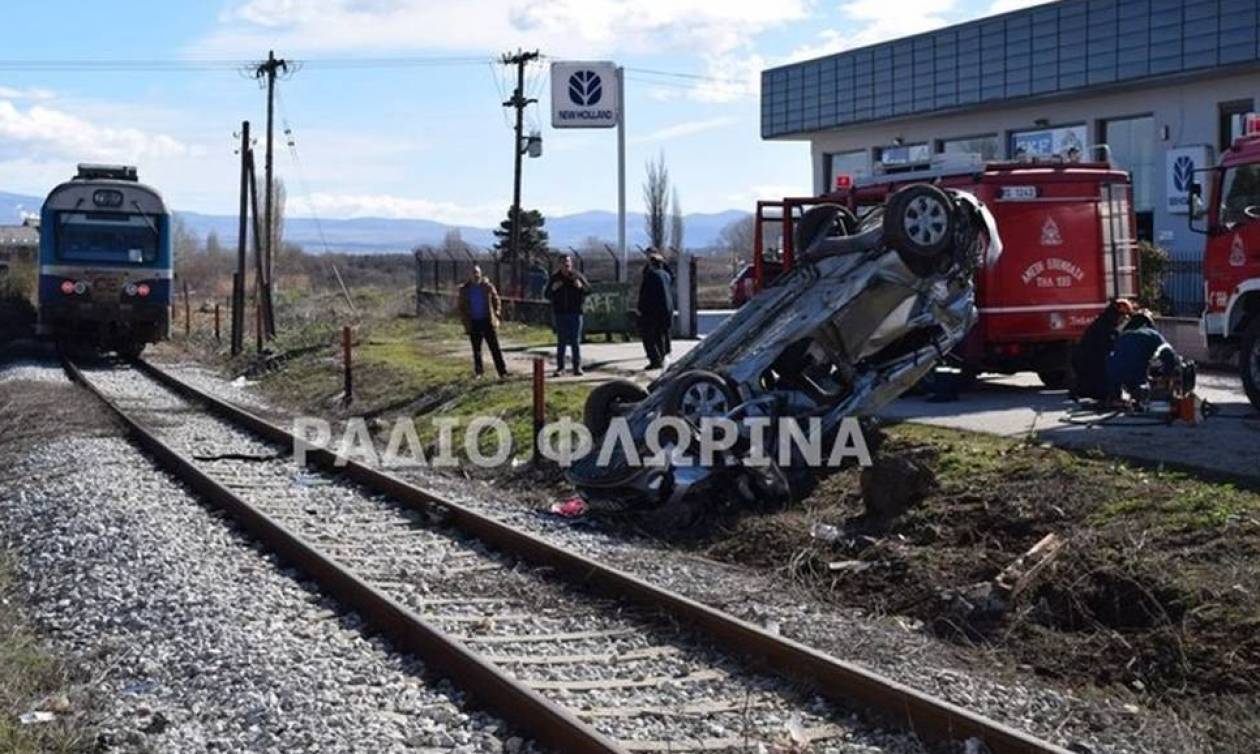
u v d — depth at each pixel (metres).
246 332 42.59
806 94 43.88
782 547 11.38
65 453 17.30
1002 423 15.04
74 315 32.22
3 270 44.34
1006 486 11.34
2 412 21.41
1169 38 32.25
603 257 42.75
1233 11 30.83
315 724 7.13
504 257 46.62
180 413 22.80
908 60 39.72
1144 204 34.47
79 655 8.64
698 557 11.65
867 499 11.65
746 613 9.54
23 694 7.76
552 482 15.26
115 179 33.25
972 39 37.47
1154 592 8.84
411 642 8.55
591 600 9.87
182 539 11.90
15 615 9.73
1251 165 15.78
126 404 23.83
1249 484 10.80
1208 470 11.41
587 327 31.12
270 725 7.15
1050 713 7.44
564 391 20.08
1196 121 32.75
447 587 10.35
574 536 12.35
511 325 36.69
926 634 9.20
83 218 32.41
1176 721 7.39
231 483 15.33
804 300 13.58
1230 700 7.59
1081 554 9.48
